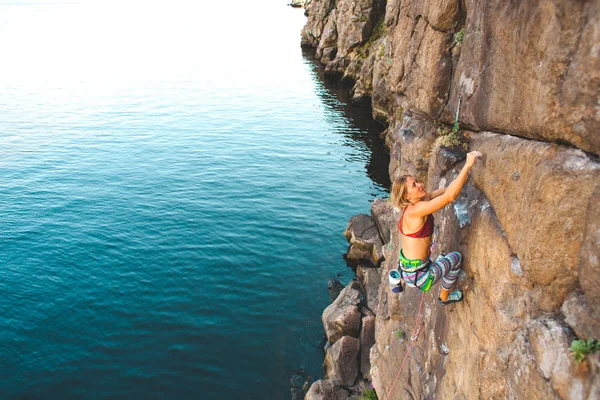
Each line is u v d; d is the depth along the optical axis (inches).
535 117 173.0
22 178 1088.8
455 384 242.5
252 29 4200.3
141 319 637.9
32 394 521.3
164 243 821.9
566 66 153.5
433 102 302.2
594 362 138.9
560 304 166.4
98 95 1966.0
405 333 340.2
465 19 274.5
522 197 180.5
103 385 533.3
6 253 777.6
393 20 473.7
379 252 764.6
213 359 573.6
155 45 3344.0
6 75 2314.2
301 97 1995.6
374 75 1595.7
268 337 614.2
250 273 748.0
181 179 1111.6
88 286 701.3
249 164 1227.9
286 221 917.8
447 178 262.5
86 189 1039.0
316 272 757.3
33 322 626.5
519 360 177.8
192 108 1792.6
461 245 234.8
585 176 151.3
